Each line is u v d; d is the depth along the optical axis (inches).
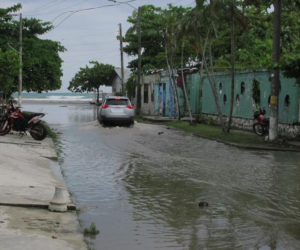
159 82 1470.2
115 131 888.3
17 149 527.2
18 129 669.3
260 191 362.3
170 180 403.2
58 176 410.3
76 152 581.3
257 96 932.6
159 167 472.1
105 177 414.9
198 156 560.7
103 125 1000.9
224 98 1095.6
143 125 1039.6
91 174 428.8
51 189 333.7
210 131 872.3
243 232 254.5
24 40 1284.4
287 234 251.6
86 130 904.9
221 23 805.9
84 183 386.9
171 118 1288.1
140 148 631.2
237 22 780.6
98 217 282.7
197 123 1126.4
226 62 1284.4
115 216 285.6
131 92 1905.8
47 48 1328.7
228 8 757.3
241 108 1003.9
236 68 1026.1
